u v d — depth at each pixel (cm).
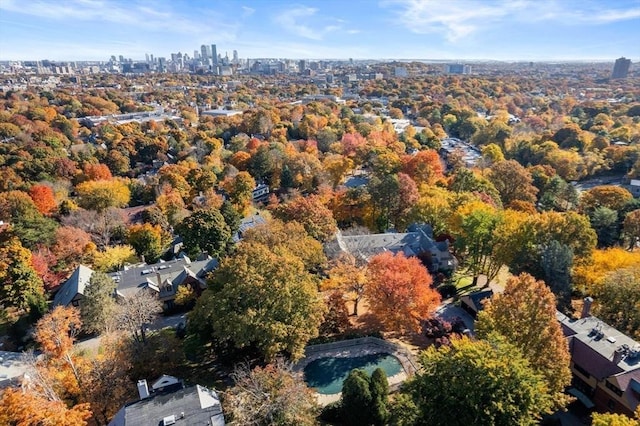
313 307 5081
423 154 11075
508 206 9700
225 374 4897
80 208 9800
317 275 6412
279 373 3869
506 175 10594
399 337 5741
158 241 8369
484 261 7169
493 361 3161
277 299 4891
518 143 15538
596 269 6334
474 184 9769
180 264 7100
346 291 6222
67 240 7825
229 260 5369
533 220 7025
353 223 9269
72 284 6438
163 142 16050
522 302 4281
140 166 15288
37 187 9988
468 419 3128
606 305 5572
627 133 15700
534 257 6619
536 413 3241
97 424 4122
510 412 3030
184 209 10112
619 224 8788
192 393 3794
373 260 5938
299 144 15462
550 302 4184
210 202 10050
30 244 7562
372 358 5303
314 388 4647
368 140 14788
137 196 11806
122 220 9456
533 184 11688
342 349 5472
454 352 3488
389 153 12081
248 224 9088
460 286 7100
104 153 14400
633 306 5288
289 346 4784
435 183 10875
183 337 5628
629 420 3183
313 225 7538
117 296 6250
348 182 12662
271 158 12812
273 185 12325
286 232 6762
